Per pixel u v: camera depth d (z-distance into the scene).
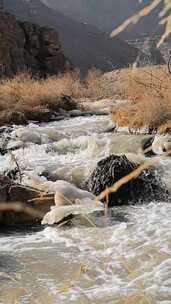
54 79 28.28
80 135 13.52
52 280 4.76
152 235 5.98
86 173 8.98
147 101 13.07
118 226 6.45
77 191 7.47
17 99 18.55
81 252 5.57
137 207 7.62
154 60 13.65
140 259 5.14
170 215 7.00
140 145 10.59
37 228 6.79
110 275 4.77
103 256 5.35
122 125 13.67
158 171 8.62
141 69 14.08
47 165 9.82
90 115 18.25
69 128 14.77
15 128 14.82
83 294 4.30
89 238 6.05
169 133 11.49
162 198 8.14
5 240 6.30
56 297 4.25
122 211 7.34
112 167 8.29
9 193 7.38
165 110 12.66
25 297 4.31
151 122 12.57
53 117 17.67
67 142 12.01
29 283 4.68
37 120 17.05
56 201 7.29
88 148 11.20
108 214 7.13
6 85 20.33
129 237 5.95
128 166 8.34
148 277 4.62
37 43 38.56
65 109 19.02
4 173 8.84
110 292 4.31
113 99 20.62
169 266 4.87
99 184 8.28
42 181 8.32
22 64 36.06
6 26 35.44
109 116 16.50
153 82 13.98
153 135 11.19
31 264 5.25
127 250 5.48
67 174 9.09
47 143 12.65
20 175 8.51
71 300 4.18
